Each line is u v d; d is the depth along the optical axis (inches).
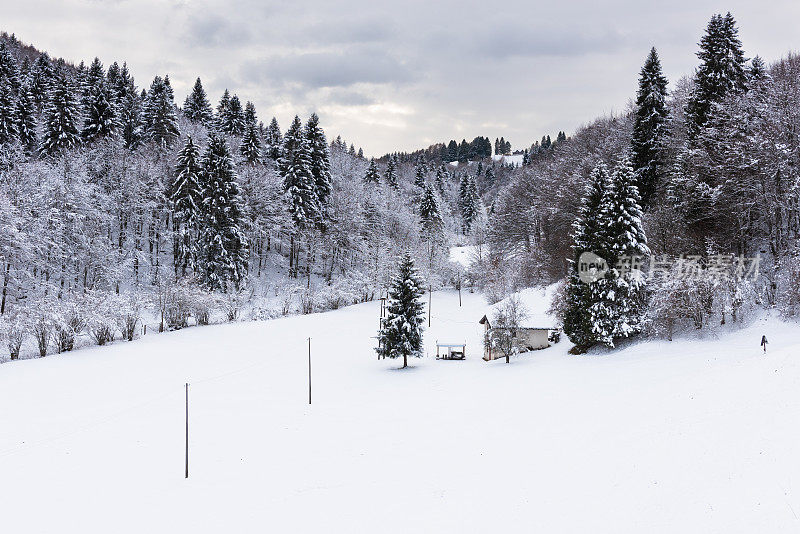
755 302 1274.6
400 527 609.9
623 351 1344.7
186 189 2278.5
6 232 1723.7
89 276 2129.7
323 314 2432.3
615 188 1428.4
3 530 647.8
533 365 1446.9
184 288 1984.5
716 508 495.5
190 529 649.0
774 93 1357.0
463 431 946.7
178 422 1077.1
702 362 1007.6
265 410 1169.4
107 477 812.0
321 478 793.6
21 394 1178.6
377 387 1373.0
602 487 616.1
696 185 1459.2
